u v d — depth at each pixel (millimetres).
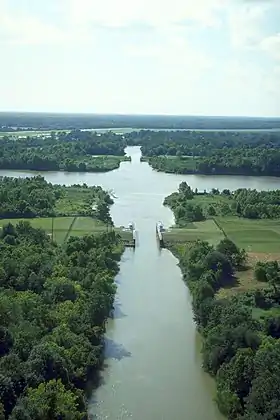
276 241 173375
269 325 100438
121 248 165625
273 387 76812
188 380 92688
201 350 101938
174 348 103750
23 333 87625
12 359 79438
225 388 84312
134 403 85750
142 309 121750
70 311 102062
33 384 76625
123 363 97562
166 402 86312
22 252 132750
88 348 93938
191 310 121750
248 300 117188
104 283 120438
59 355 84125
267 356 83438
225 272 136500
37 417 70500
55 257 138250
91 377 91312
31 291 110062
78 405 79188
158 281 140125
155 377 93438
